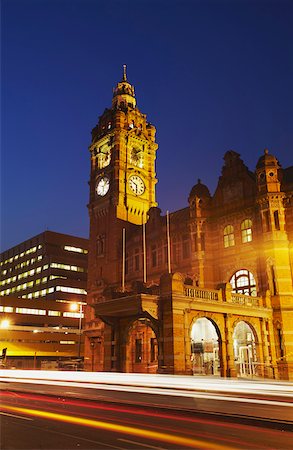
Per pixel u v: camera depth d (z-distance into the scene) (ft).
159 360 101.19
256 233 137.28
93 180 217.36
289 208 131.44
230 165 153.28
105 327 119.96
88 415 49.47
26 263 392.88
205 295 109.70
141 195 209.15
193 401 60.34
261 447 33.32
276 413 47.67
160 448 32.68
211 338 131.75
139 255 180.24
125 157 208.95
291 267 126.52
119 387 80.79
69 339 302.25
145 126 227.81
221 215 149.38
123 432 39.19
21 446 33.32
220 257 145.69
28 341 284.41
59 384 97.19
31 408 55.67
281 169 139.23
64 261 368.89
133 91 246.68
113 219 196.13
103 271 194.49
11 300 295.07
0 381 115.24
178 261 159.53
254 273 134.41
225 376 107.04
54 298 340.18
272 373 116.26
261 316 120.47
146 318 109.09
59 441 35.12
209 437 37.11
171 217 172.76
